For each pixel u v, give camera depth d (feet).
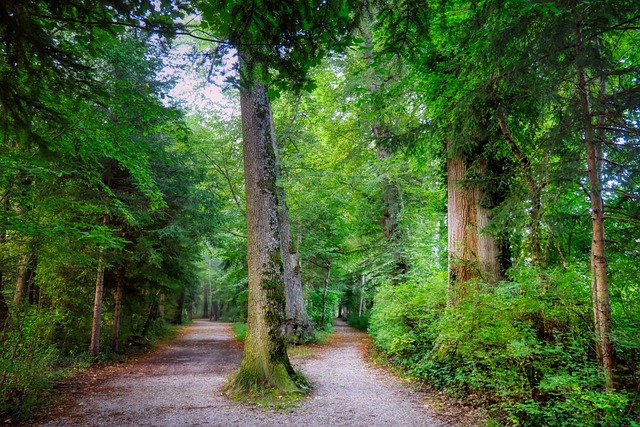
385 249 48.78
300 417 17.11
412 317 26.13
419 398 19.72
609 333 12.83
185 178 39.52
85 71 10.68
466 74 17.16
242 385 20.75
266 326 21.47
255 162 23.30
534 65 13.96
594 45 13.03
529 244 18.54
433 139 20.39
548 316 15.47
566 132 13.85
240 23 9.25
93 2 8.46
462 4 16.63
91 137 20.92
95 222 32.32
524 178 16.48
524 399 14.56
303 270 61.82
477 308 16.85
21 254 20.80
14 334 19.97
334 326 77.15
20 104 9.67
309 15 9.38
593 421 11.78
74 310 33.65
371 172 45.27
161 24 9.11
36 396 19.43
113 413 17.89
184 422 16.57
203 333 67.92
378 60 17.80
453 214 24.06
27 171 17.95
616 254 15.30
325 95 47.44
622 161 13.82
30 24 8.46
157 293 47.39
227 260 67.46
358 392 21.31
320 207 51.98
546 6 12.22
